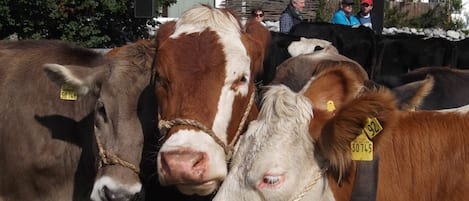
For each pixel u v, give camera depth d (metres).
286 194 3.49
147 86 4.59
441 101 6.71
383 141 3.57
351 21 13.23
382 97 3.39
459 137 3.80
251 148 3.57
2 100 5.23
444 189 3.77
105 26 12.89
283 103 3.60
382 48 11.36
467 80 6.97
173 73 4.19
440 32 19.53
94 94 4.73
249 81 4.40
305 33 11.74
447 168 3.77
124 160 4.46
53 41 5.57
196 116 4.09
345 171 3.63
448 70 7.14
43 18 12.36
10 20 12.17
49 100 5.13
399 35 12.34
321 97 4.03
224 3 16.17
